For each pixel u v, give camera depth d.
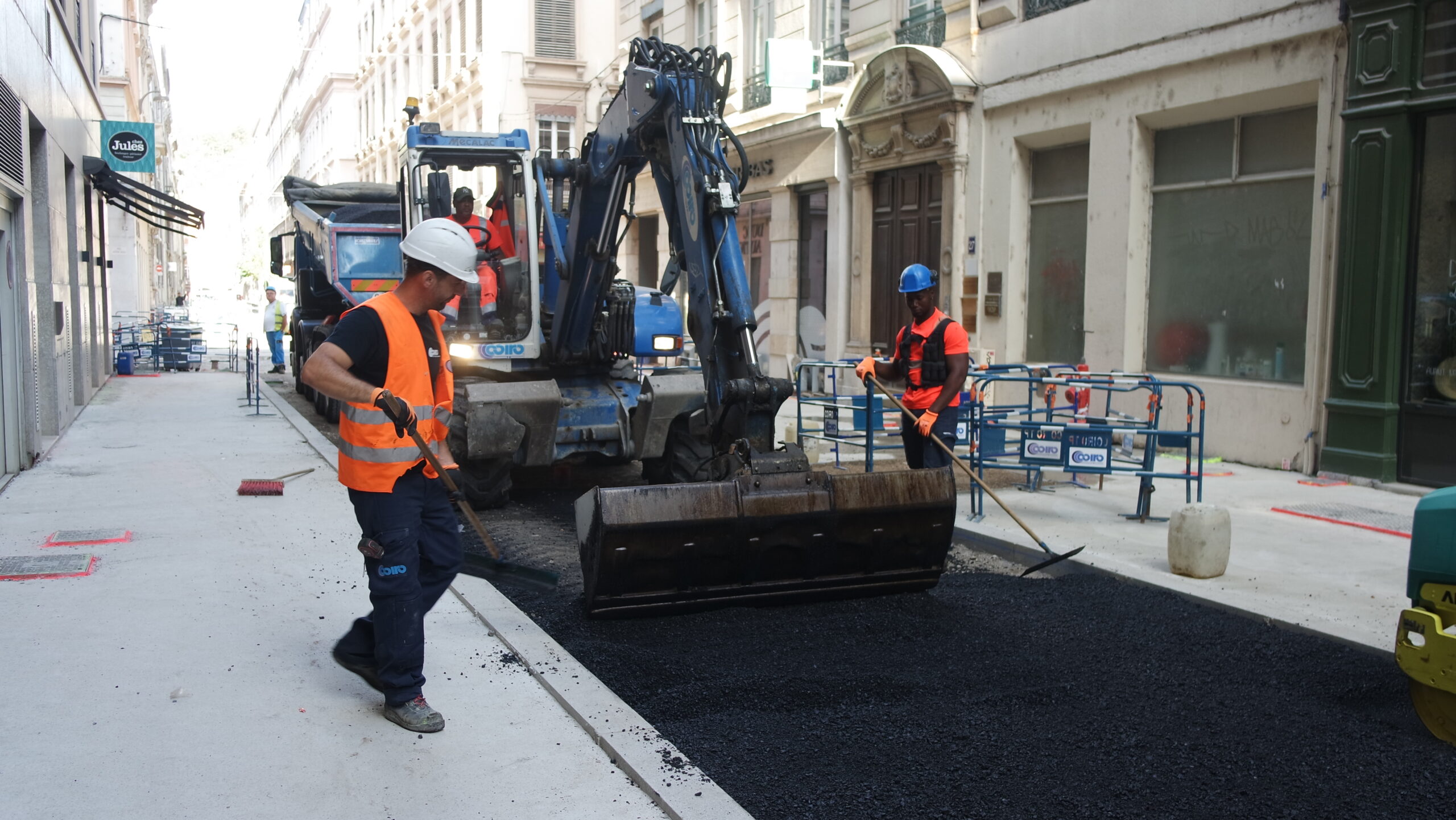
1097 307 11.20
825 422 9.04
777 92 15.83
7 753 3.56
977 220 12.77
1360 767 3.61
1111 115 10.89
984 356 12.08
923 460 6.72
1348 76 8.58
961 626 5.08
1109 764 3.61
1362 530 7.01
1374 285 8.45
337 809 3.22
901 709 4.06
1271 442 9.49
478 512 8.00
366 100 44.59
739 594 5.18
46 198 11.04
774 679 4.27
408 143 8.57
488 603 5.27
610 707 3.94
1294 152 9.42
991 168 12.54
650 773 3.40
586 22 27.31
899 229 14.38
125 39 28.42
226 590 5.52
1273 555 6.30
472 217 8.55
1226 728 3.93
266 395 16.39
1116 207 10.89
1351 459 8.70
